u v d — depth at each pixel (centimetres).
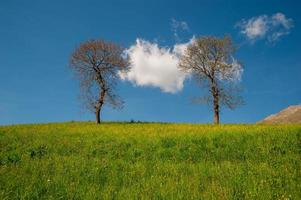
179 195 1060
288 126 2777
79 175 1400
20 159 1889
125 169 1557
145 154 2052
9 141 2477
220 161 1802
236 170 1446
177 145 2220
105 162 1714
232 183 1227
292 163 1622
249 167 1511
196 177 1354
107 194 1086
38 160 1814
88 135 2834
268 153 1927
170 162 1781
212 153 2031
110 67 5141
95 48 5162
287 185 1155
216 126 3475
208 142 2269
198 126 3559
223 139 2300
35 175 1370
